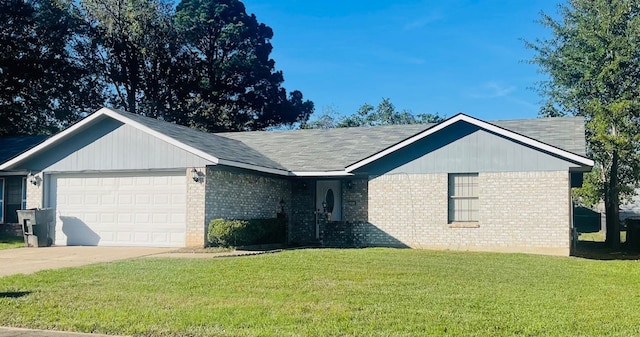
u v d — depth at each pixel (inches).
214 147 740.7
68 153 748.6
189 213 681.0
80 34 1601.9
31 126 1537.9
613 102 1012.5
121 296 374.0
